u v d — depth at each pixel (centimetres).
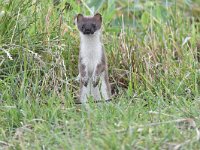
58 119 977
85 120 959
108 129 912
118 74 1253
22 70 1179
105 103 1054
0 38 1183
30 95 1102
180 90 1164
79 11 1370
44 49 1214
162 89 1181
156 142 863
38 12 1268
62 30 1267
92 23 1141
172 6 1555
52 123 983
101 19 1153
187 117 988
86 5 1356
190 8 1534
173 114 991
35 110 1024
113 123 938
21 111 1009
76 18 1162
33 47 1198
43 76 1163
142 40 1330
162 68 1251
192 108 1012
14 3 1219
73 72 1240
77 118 977
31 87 1134
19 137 898
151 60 1266
